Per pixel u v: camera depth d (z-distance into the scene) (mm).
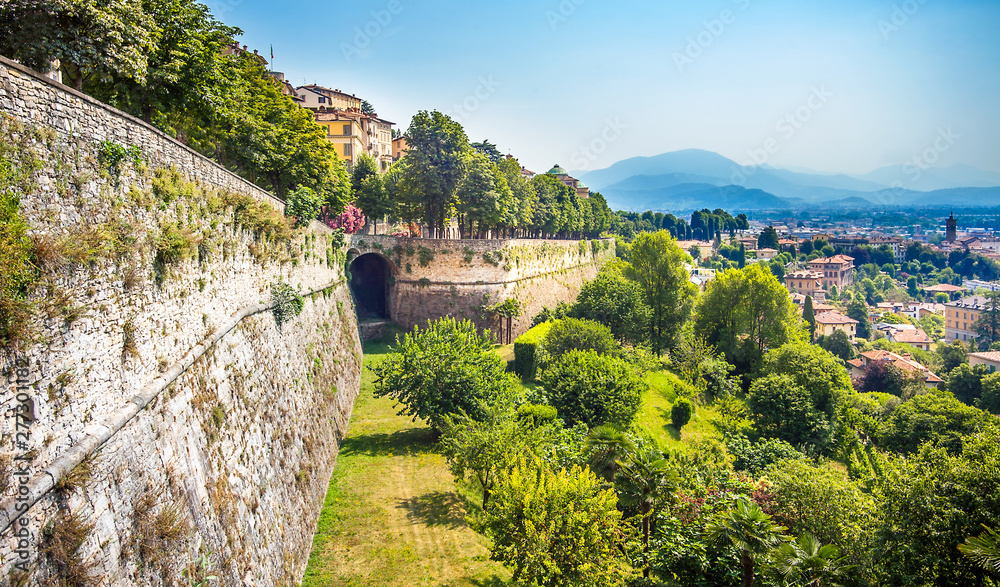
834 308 168000
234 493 16438
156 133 15273
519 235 107188
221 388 17641
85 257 10656
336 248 49750
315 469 26719
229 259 20625
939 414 54812
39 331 9398
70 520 9477
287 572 19438
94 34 16266
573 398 42969
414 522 26703
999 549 19031
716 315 79312
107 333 11656
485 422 30672
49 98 10633
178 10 23766
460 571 23344
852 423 59906
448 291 66438
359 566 23016
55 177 10633
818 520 27344
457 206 70062
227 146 33500
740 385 69000
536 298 79500
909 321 175875
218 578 14070
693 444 44500
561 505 20500
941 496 23328
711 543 22734
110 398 11523
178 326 15414
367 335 63156
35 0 14977
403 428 38375
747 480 33500
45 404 9477
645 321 72312
